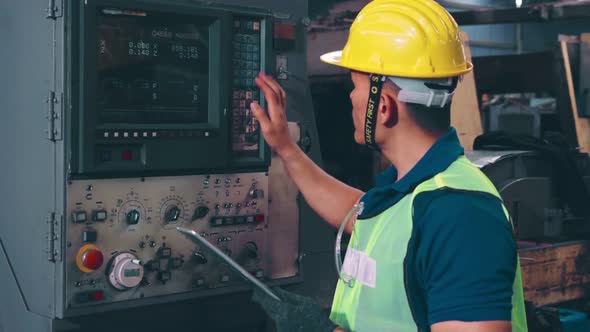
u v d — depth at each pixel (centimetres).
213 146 182
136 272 168
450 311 109
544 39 1122
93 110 162
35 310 170
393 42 129
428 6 134
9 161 177
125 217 170
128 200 170
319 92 337
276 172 200
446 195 117
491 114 481
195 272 183
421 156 130
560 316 286
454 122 363
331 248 222
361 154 325
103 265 167
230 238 190
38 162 167
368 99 132
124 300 170
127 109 170
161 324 182
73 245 162
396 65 128
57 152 161
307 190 178
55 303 163
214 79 184
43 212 166
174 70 178
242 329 200
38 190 167
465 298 109
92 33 161
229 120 187
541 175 308
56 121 160
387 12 133
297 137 211
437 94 128
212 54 184
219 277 187
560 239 307
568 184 313
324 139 334
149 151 171
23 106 171
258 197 195
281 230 202
